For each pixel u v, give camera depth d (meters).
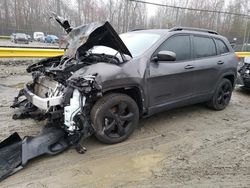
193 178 3.22
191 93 4.86
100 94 3.43
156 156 3.70
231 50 5.80
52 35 16.34
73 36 4.02
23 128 4.31
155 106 4.28
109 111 3.73
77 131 3.50
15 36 18.23
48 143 3.53
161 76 4.20
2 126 4.36
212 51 5.30
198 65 4.83
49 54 9.39
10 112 4.99
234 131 4.66
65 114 3.41
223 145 4.10
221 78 5.47
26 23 20.42
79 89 3.29
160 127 4.67
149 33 4.71
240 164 3.56
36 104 3.63
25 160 3.24
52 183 3.04
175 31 4.62
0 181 3.02
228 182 3.17
